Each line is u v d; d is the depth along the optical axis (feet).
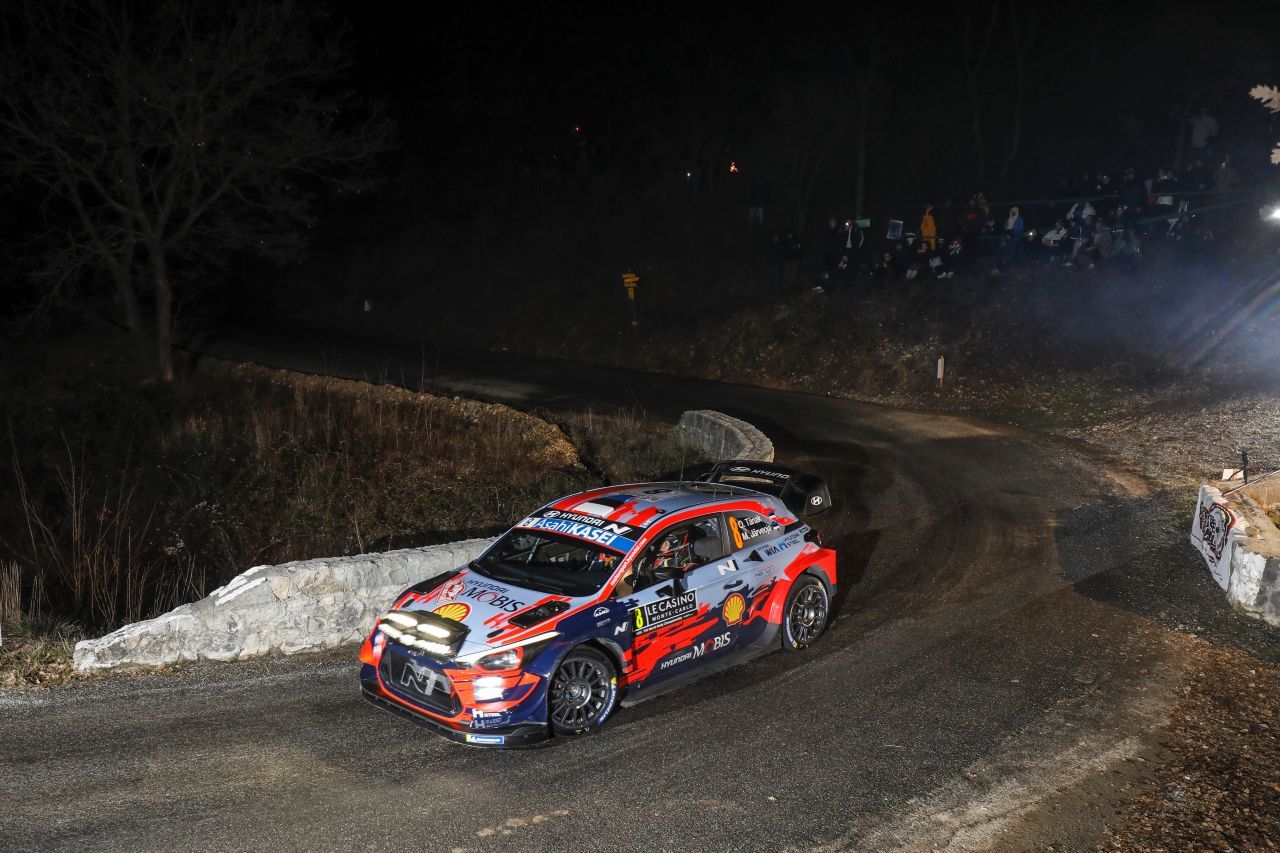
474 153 142.61
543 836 17.87
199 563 40.47
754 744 21.80
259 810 18.53
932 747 21.77
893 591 33.96
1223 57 106.32
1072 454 58.29
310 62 82.58
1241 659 27.32
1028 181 109.50
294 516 46.75
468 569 25.00
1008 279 87.61
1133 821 18.90
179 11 75.41
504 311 119.44
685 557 25.00
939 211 109.91
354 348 108.17
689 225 118.21
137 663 25.22
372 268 133.59
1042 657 27.45
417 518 46.75
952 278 91.04
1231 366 69.41
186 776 19.79
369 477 53.21
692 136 119.85
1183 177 83.97
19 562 38.58
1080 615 31.07
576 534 24.73
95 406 69.05
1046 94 116.37
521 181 136.77
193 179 81.82
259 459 55.47
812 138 106.73
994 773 20.63
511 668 20.71
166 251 84.84
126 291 79.77
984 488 50.52
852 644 28.50
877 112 109.81
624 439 65.87
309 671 25.61
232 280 134.10
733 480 42.11
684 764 20.80
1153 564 36.35
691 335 100.58
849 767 20.76
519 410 74.02
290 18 79.82
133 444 58.90
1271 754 21.70
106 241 78.84
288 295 133.69
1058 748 21.84
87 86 74.38
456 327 120.37
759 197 109.09
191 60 73.36
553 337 110.73
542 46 135.95
